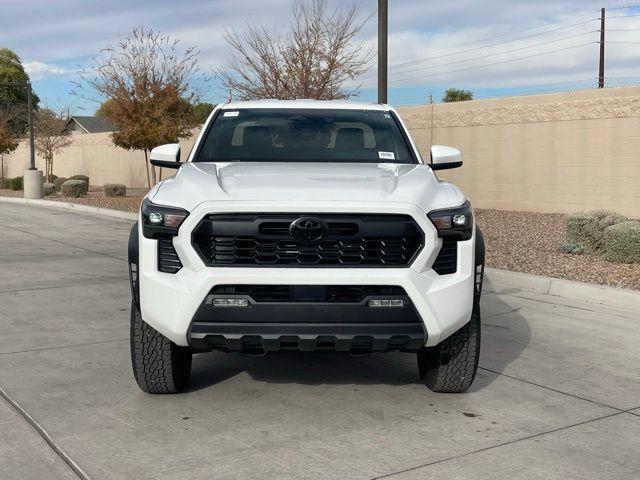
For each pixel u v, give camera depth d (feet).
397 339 13.51
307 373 17.58
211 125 18.76
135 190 99.45
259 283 13.12
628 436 13.80
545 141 54.03
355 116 19.20
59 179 106.22
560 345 20.58
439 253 13.89
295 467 12.16
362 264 13.41
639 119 48.11
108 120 80.38
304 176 15.01
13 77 220.23
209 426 14.02
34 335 21.06
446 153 17.52
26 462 12.28
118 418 14.39
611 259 33.47
